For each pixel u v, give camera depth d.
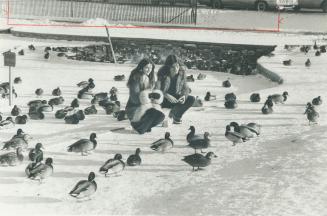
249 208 17.31
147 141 25.44
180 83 27.84
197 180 20.14
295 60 45.16
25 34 52.78
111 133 26.81
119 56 49.22
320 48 47.84
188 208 17.69
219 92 38.34
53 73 43.25
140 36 50.19
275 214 16.78
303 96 33.12
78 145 23.00
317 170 20.05
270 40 50.19
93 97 34.00
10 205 18.11
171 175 20.84
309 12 59.56
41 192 19.34
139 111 26.50
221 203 17.89
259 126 25.52
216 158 22.47
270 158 21.89
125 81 41.00
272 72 40.78
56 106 33.34
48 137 26.06
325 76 39.00
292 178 19.52
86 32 52.62
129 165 21.89
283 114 29.23
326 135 24.27
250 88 39.84
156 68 45.97
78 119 28.95
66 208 17.91
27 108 32.78
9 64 32.84
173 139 25.59
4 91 35.91
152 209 17.78
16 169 21.58
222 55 47.44
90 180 18.86
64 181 20.34
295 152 22.27
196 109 31.45
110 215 17.38
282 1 58.19
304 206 17.22
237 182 19.64
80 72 43.97
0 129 27.64
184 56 48.06
